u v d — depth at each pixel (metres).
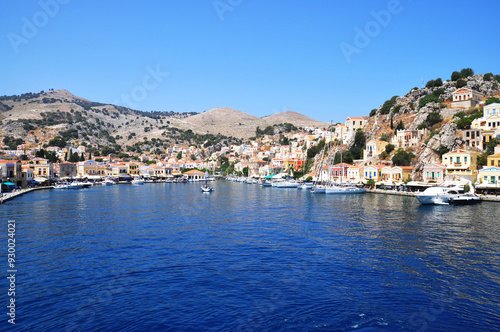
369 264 42.56
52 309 31.08
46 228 64.44
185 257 45.62
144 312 30.48
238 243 52.97
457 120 148.88
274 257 45.56
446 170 130.50
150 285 36.16
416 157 156.50
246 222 71.62
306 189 176.38
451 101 180.38
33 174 189.00
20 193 137.00
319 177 183.75
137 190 174.62
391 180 151.38
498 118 137.88
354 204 102.62
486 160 124.56
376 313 30.31
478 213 80.69
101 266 41.97
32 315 30.05
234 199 123.62
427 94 195.12
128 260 44.31
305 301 32.47
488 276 38.47
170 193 153.00
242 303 32.06
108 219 75.31
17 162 173.12
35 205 101.00
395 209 89.62
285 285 36.09
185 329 27.86
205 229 63.97
